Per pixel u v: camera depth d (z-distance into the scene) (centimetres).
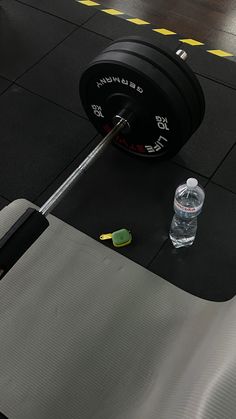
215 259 166
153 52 144
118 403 104
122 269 131
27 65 218
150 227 174
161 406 92
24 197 182
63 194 145
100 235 172
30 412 107
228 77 211
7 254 110
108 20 233
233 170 185
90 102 170
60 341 117
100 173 186
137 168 187
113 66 144
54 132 198
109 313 121
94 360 112
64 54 221
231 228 172
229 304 105
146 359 110
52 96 209
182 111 146
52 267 132
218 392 77
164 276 163
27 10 237
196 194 165
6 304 124
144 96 149
